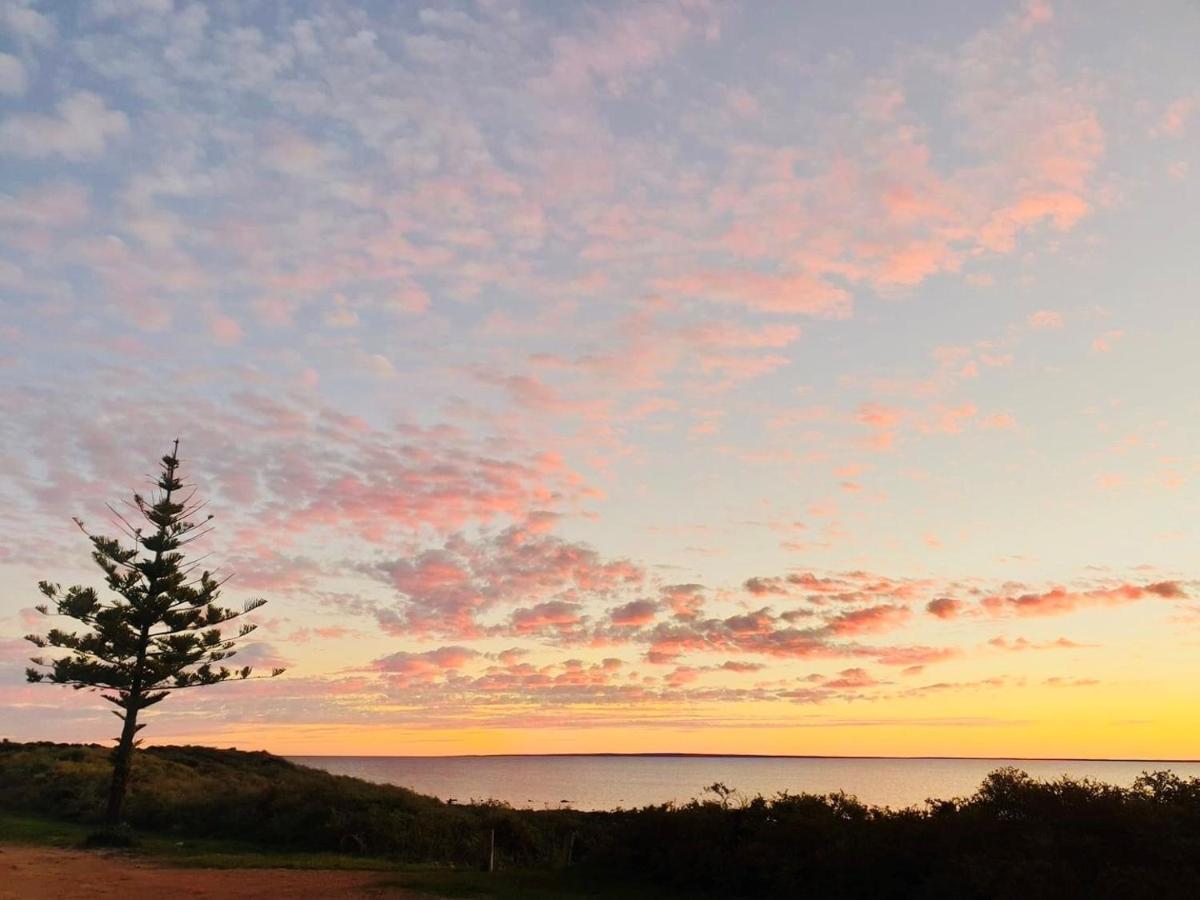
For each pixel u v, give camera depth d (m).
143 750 45.84
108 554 26.25
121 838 21.06
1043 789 12.91
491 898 13.84
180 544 27.22
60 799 29.02
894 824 13.62
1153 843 11.20
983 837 12.41
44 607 25.02
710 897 13.99
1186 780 12.60
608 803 60.91
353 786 30.89
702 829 15.37
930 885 12.09
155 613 25.88
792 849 14.07
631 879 15.53
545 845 22.69
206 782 34.03
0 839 21.22
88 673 25.08
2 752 40.91
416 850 21.22
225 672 27.42
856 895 13.05
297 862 18.48
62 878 15.27
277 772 44.41
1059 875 10.87
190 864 17.88
